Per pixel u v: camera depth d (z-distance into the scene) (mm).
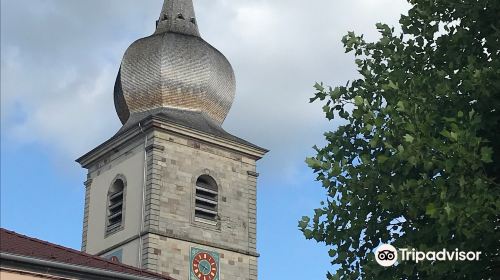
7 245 24766
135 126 54125
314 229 20766
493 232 17141
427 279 18359
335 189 20672
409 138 17734
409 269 18547
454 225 17453
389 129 18766
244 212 55531
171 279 27344
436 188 17578
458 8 20297
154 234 50781
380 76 21266
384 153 19938
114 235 53469
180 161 53812
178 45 58281
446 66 20391
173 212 52156
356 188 19797
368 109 19656
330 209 20562
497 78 18328
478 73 18312
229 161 56250
